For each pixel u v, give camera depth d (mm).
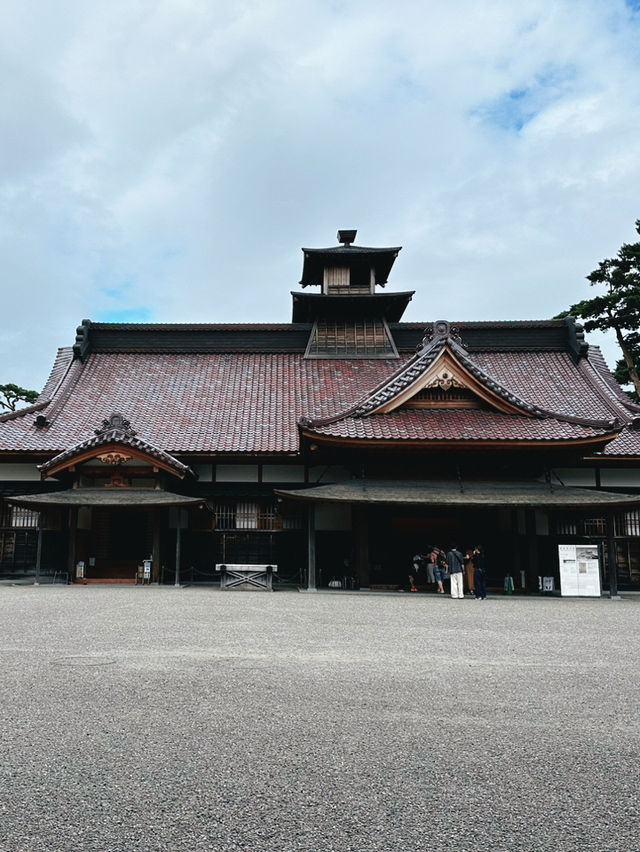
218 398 29719
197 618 12992
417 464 24312
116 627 11375
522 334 33375
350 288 34750
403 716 5836
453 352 24422
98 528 25391
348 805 3949
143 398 29734
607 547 23844
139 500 22688
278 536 25547
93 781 4266
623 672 8008
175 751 4836
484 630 11977
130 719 5617
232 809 3879
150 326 33625
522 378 31156
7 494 25750
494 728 5520
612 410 28141
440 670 7941
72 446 25484
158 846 3436
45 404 28938
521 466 24734
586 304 43250
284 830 3625
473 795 4113
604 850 3439
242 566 22500
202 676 7340
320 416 28000
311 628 11758
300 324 33938
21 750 4832
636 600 21000
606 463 26516
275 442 26062
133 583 24031
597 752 4949
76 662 8070
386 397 24047
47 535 25000
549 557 25344
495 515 25328
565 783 4328
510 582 23047
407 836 3572
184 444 25891
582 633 11766
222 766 4547
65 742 5004
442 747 4996
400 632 11438
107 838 3518
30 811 3828
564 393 29922
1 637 10070
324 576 25109
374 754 4828
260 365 32562
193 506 23484
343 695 6570
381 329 33719
